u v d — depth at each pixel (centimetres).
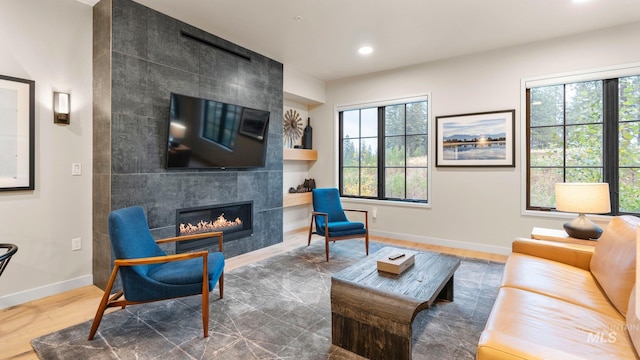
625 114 338
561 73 362
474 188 420
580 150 361
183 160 323
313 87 534
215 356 186
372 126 520
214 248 365
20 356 187
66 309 246
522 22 327
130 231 222
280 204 458
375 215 509
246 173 404
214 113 349
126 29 282
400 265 216
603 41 341
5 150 247
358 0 286
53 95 271
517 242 252
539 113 382
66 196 280
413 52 414
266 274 325
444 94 439
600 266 194
